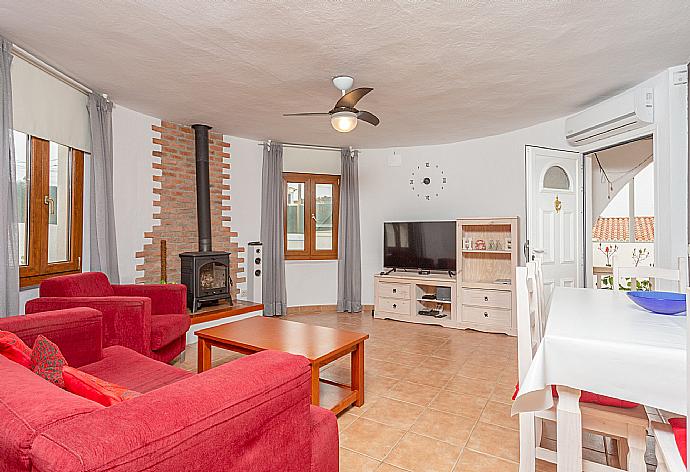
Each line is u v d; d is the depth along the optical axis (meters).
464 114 4.59
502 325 5.02
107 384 1.19
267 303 6.00
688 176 3.27
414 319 5.66
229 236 5.72
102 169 3.80
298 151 6.35
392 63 3.19
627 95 3.65
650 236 6.49
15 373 1.14
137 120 4.56
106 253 3.82
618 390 1.48
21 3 2.34
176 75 3.45
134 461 0.79
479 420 2.68
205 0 2.32
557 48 2.95
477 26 2.61
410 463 2.18
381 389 3.22
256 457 1.09
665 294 2.21
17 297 2.73
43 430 0.83
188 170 5.20
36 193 3.22
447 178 6.05
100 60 3.14
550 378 1.57
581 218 4.61
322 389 3.03
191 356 4.00
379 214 6.51
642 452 1.61
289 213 6.41
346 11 2.43
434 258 5.77
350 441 2.41
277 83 3.63
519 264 5.11
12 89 2.90
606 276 6.39
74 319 2.22
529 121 4.90
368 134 5.57
